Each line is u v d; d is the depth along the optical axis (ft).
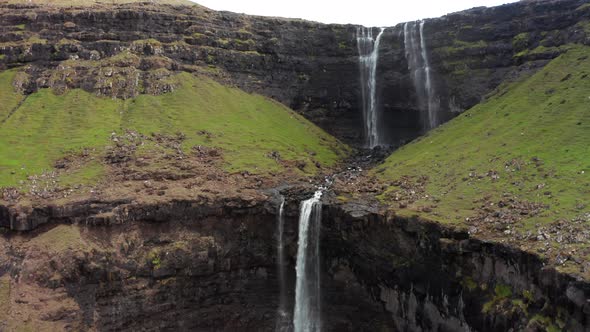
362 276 224.74
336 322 232.32
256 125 328.29
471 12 332.80
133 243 219.00
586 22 287.48
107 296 208.33
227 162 272.72
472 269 176.45
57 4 380.17
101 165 255.29
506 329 158.20
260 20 392.27
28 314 189.26
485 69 321.32
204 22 377.91
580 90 248.32
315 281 237.45
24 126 288.51
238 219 238.48
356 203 228.43
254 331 237.25
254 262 240.53
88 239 213.66
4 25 350.23
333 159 319.47
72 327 195.31
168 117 311.47
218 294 232.94
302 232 238.48
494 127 263.70
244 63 378.32
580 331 135.74
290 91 383.04
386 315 215.51
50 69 335.06
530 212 177.47
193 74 358.43
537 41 304.91
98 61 342.23
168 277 221.25
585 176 188.14
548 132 231.50
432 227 189.47
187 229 230.27
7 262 204.23
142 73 341.41
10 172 242.78
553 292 144.25
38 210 215.51
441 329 189.06
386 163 285.02
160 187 237.66
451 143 272.51
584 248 149.28
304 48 385.91
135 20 358.43
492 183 209.97
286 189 252.01
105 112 309.63
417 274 198.08
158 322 217.56
